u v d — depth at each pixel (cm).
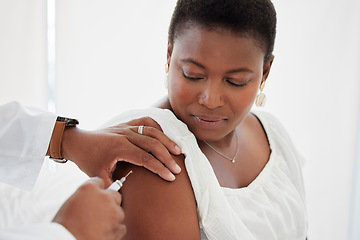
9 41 201
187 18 73
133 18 205
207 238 81
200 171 78
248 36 72
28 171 88
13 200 180
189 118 82
